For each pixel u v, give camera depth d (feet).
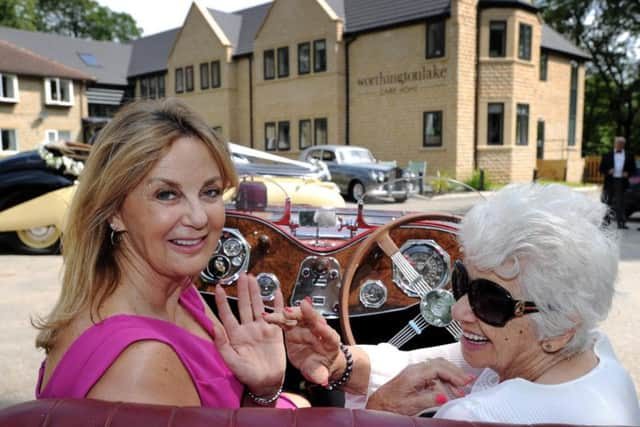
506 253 3.81
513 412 3.65
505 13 62.28
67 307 4.09
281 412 3.13
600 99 108.99
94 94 106.63
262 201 11.80
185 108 4.33
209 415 3.06
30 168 24.59
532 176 68.03
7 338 14.16
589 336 4.02
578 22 105.09
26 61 88.02
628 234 32.65
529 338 4.00
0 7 143.74
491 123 64.39
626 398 3.83
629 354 13.12
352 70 71.26
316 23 72.64
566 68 76.13
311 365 5.80
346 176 51.03
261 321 5.03
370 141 70.18
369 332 9.41
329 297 8.96
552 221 3.78
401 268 8.32
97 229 4.20
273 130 81.10
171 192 4.15
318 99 74.13
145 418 3.00
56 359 3.97
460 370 5.55
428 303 7.85
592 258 3.76
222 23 90.53
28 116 88.07
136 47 117.19
